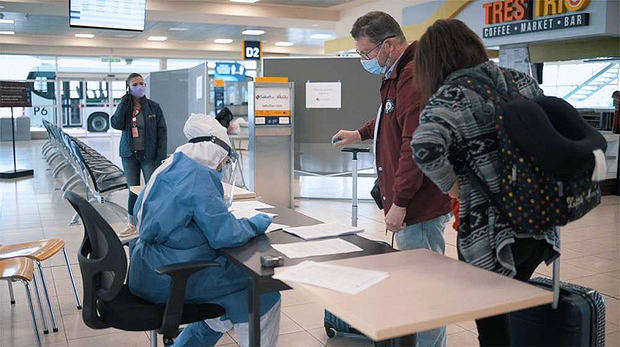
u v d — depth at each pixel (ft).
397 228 8.24
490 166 6.09
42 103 66.18
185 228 7.63
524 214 5.73
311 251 7.41
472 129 6.08
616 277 14.78
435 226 8.61
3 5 33.86
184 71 34.81
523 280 6.81
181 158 7.93
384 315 4.90
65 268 15.57
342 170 25.44
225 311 8.00
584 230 20.11
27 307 12.66
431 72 6.63
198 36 58.65
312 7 41.32
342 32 42.68
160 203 7.61
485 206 6.24
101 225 7.42
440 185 6.19
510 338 6.74
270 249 7.54
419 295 5.37
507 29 29.37
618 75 30.58
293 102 23.27
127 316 7.53
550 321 7.16
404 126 8.10
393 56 8.58
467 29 6.64
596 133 5.83
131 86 21.17
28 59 64.64
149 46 62.80
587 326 7.10
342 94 24.29
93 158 22.17
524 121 5.52
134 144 21.29
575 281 14.44
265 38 59.88
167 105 37.35
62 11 35.94
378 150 9.02
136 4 26.50
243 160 38.65
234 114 47.29
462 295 5.36
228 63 60.23
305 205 25.44
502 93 6.27
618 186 27.48
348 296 5.35
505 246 6.15
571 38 27.20
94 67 66.85
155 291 7.74
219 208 7.63
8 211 23.73
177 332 7.70
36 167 38.75
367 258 6.59
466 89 6.12
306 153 25.48
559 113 5.93
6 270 9.91
